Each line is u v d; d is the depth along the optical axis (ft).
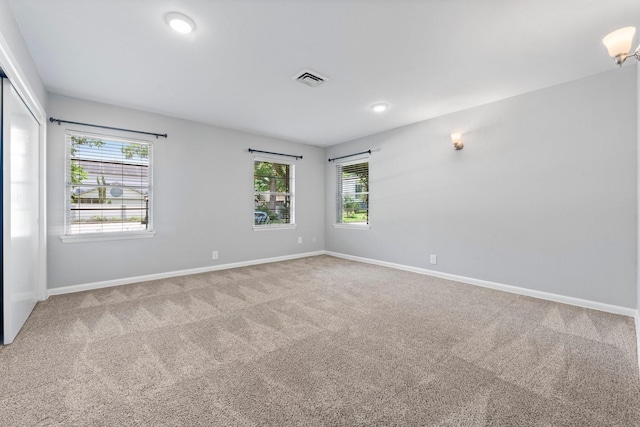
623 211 8.55
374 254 16.16
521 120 10.52
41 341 6.75
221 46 7.45
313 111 12.37
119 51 7.66
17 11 6.04
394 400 4.76
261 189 16.61
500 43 7.29
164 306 9.21
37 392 4.90
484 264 11.57
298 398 4.80
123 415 4.38
